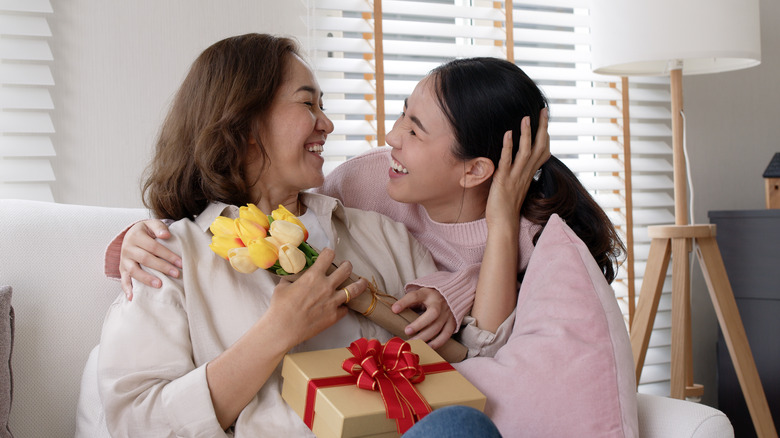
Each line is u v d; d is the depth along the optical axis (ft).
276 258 3.57
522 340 3.86
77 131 6.12
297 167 4.43
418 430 2.77
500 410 3.66
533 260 4.20
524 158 4.55
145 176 6.18
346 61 7.34
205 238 4.09
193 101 4.42
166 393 3.48
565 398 3.61
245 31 6.77
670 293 9.12
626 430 3.61
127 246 3.88
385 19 7.75
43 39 5.93
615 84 8.82
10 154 5.73
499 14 8.00
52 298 4.38
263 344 3.51
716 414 3.75
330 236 4.56
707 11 6.84
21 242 4.40
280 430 3.59
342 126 7.32
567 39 8.45
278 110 4.35
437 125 4.48
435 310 4.17
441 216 4.96
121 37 6.27
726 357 8.34
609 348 3.74
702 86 9.25
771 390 7.82
